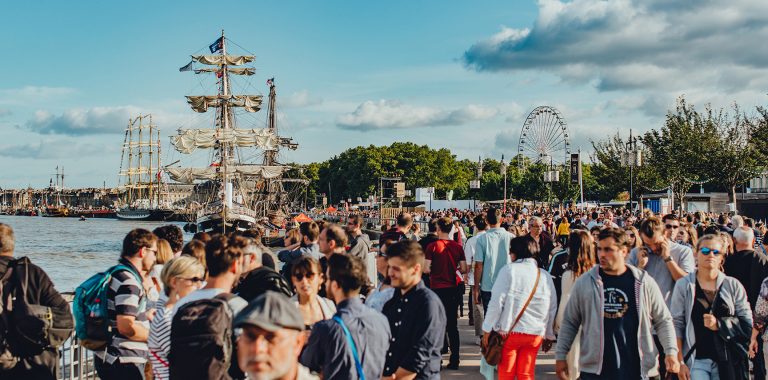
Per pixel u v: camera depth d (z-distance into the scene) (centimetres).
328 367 469
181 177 8100
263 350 321
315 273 571
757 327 688
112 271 619
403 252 559
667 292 809
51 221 17450
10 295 593
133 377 622
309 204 15388
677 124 4825
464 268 1058
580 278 634
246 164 8650
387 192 6725
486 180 13075
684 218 1712
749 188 6969
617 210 2764
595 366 612
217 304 480
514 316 714
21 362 596
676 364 612
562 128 7375
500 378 725
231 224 6662
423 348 545
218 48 8575
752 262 838
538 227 1364
